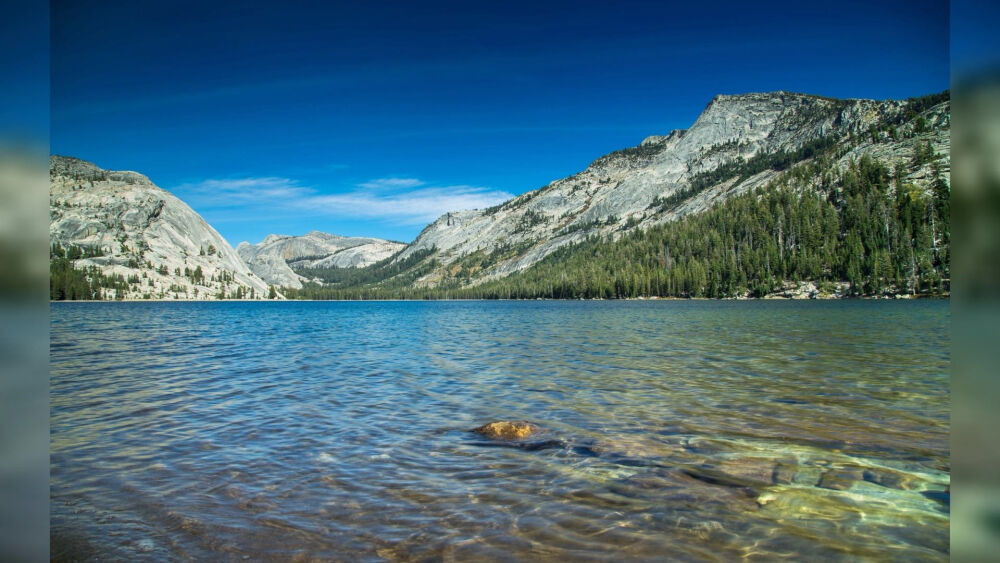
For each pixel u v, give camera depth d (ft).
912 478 30.73
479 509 27.04
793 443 37.52
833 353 85.71
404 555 22.75
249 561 22.35
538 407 49.14
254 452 36.27
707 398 52.34
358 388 59.11
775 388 56.95
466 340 119.55
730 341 106.52
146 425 43.29
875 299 399.44
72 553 22.81
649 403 50.42
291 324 195.31
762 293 492.13
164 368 75.05
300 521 25.88
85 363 80.28
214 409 48.91
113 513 26.73
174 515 26.50
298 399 53.31
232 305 565.53
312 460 34.53
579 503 27.68
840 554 22.54
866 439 38.42
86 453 36.04
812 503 27.50
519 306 465.06
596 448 36.63
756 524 25.22
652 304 413.80
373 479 31.17
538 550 23.03
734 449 36.27
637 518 25.93
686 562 22.03
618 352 90.79
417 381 63.52
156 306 480.64
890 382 59.93
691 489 29.35
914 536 23.95
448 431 41.37
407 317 262.06
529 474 31.81
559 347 100.78
